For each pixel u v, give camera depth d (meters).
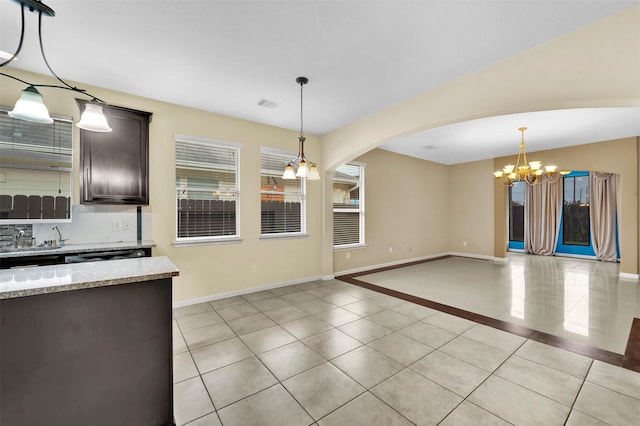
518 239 8.66
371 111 3.91
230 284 4.05
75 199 3.02
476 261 7.03
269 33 2.25
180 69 2.80
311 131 4.81
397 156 6.66
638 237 5.19
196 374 2.15
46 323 1.38
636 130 4.78
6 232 2.80
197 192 3.88
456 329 2.97
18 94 2.78
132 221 3.38
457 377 2.11
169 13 2.01
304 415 1.72
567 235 7.79
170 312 1.68
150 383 1.62
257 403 1.83
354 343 2.65
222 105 3.69
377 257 6.21
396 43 2.39
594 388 1.98
